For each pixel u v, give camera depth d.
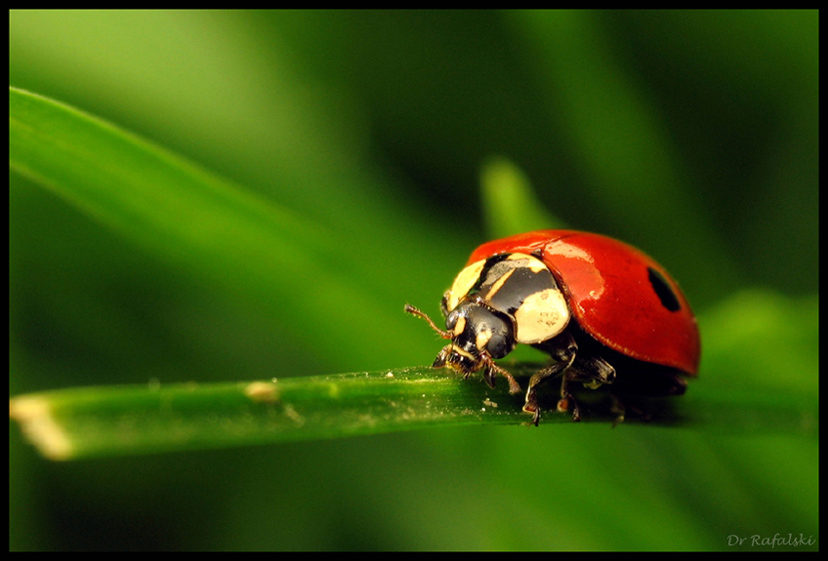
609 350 0.06
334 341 0.06
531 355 0.06
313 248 0.06
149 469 0.06
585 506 0.06
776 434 0.06
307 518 0.06
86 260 0.06
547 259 0.06
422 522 0.06
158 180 0.06
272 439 0.05
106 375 0.06
